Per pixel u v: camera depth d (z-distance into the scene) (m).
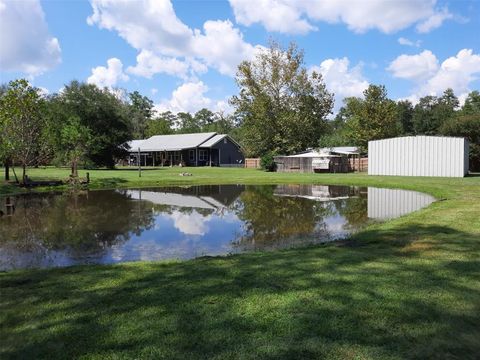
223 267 5.46
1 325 3.68
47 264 6.75
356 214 11.86
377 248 6.40
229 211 12.83
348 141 60.62
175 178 26.17
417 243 6.66
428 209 10.72
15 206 14.01
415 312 3.80
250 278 4.90
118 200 15.81
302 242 8.23
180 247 8.00
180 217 11.67
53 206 14.04
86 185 21.31
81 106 40.97
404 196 16.31
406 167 29.14
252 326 3.55
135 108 88.94
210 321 3.66
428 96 85.94
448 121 40.00
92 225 10.41
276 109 42.78
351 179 24.53
